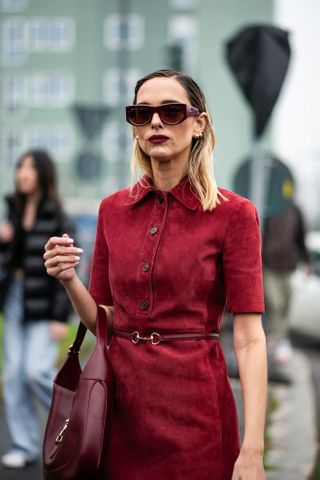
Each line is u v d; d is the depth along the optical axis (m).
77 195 62.06
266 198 10.21
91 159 21.83
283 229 12.74
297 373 12.42
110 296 3.53
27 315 6.49
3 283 6.59
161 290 3.22
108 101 64.75
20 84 65.94
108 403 3.21
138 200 3.34
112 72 65.12
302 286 16.59
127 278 3.28
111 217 3.42
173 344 3.20
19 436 6.61
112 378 3.24
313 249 16.89
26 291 6.49
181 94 3.36
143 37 64.81
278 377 11.19
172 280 3.20
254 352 3.24
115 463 3.23
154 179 3.43
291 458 6.91
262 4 65.06
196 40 64.88
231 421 3.26
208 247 3.22
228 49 9.79
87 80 65.12
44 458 3.31
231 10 65.00
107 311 3.48
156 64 64.62
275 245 12.69
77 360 3.47
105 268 3.51
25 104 65.81
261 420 3.16
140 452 3.20
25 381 6.55
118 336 3.33
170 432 3.16
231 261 3.23
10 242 6.62
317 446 7.37
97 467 3.14
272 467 6.59
